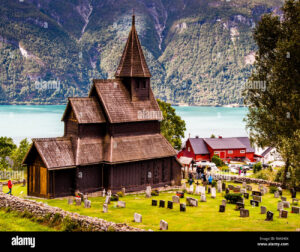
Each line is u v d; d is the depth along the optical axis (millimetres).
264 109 69438
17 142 183000
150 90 62781
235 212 43719
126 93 60531
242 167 110062
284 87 63688
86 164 54312
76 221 35750
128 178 58000
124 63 61500
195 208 45688
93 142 56344
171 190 60969
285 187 65250
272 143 68875
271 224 38469
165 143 62969
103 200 51781
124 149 57531
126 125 58781
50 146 53500
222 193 55719
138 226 36625
